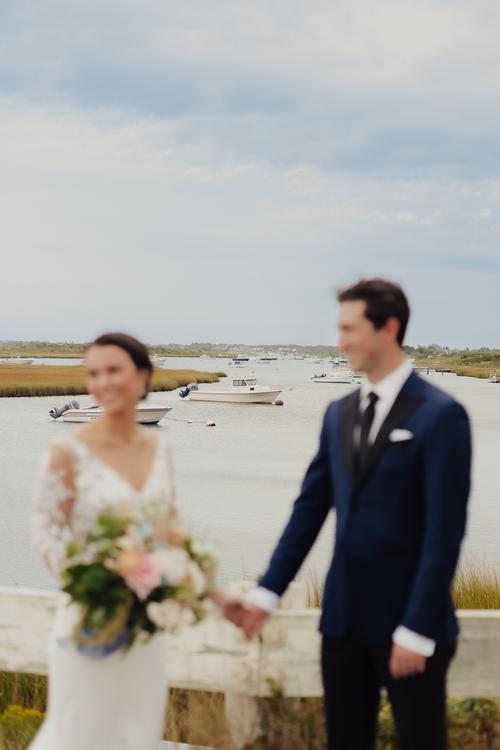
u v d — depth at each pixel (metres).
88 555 2.42
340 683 2.62
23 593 3.30
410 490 2.48
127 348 2.68
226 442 35.44
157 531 2.52
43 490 2.56
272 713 3.32
